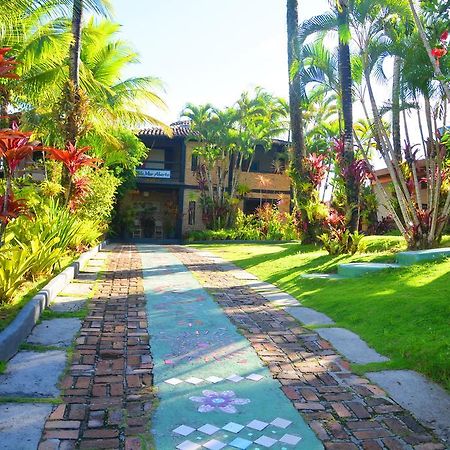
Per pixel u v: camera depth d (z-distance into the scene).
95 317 6.18
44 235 8.64
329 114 28.70
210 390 3.96
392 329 5.57
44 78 13.06
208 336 5.52
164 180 29.19
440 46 5.68
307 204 15.20
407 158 14.93
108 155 19.17
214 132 28.03
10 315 5.45
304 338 5.52
